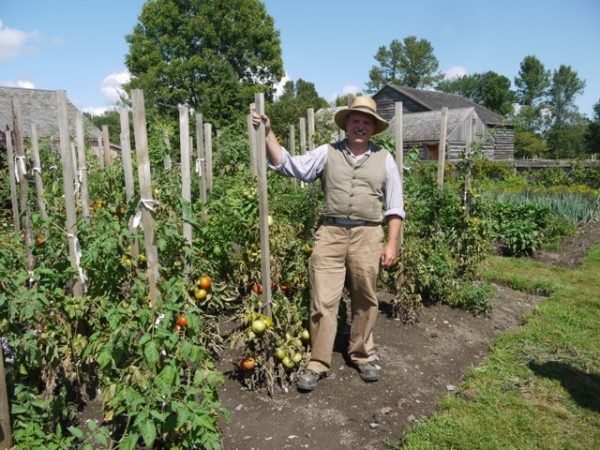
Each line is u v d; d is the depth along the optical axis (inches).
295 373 143.6
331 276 142.9
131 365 98.9
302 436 123.0
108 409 104.6
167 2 1331.2
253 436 122.2
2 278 111.3
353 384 146.9
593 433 127.6
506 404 139.5
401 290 187.3
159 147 271.6
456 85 3398.1
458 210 223.6
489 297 211.5
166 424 94.0
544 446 121.9
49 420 112.1
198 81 1273.4
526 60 3513.8
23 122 874.1
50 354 118.5
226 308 189.2
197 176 246.5
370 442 122.0
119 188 231.3
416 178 217.8
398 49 3122.5
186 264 144.0
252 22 1375.5
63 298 124.2
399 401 139.6
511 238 334.3
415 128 1206.9
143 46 1353.3
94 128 657.6
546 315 210.4
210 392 102.3
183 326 115.8
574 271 293.4
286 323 142.4
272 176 244.7
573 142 2512.3
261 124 130.8
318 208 191.3
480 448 119.9
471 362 166.7
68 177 131.9
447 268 206.7
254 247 172.1
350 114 136.9
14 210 244.2
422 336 181.5
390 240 143.3
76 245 133.3
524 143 1743.4
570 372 159.0
